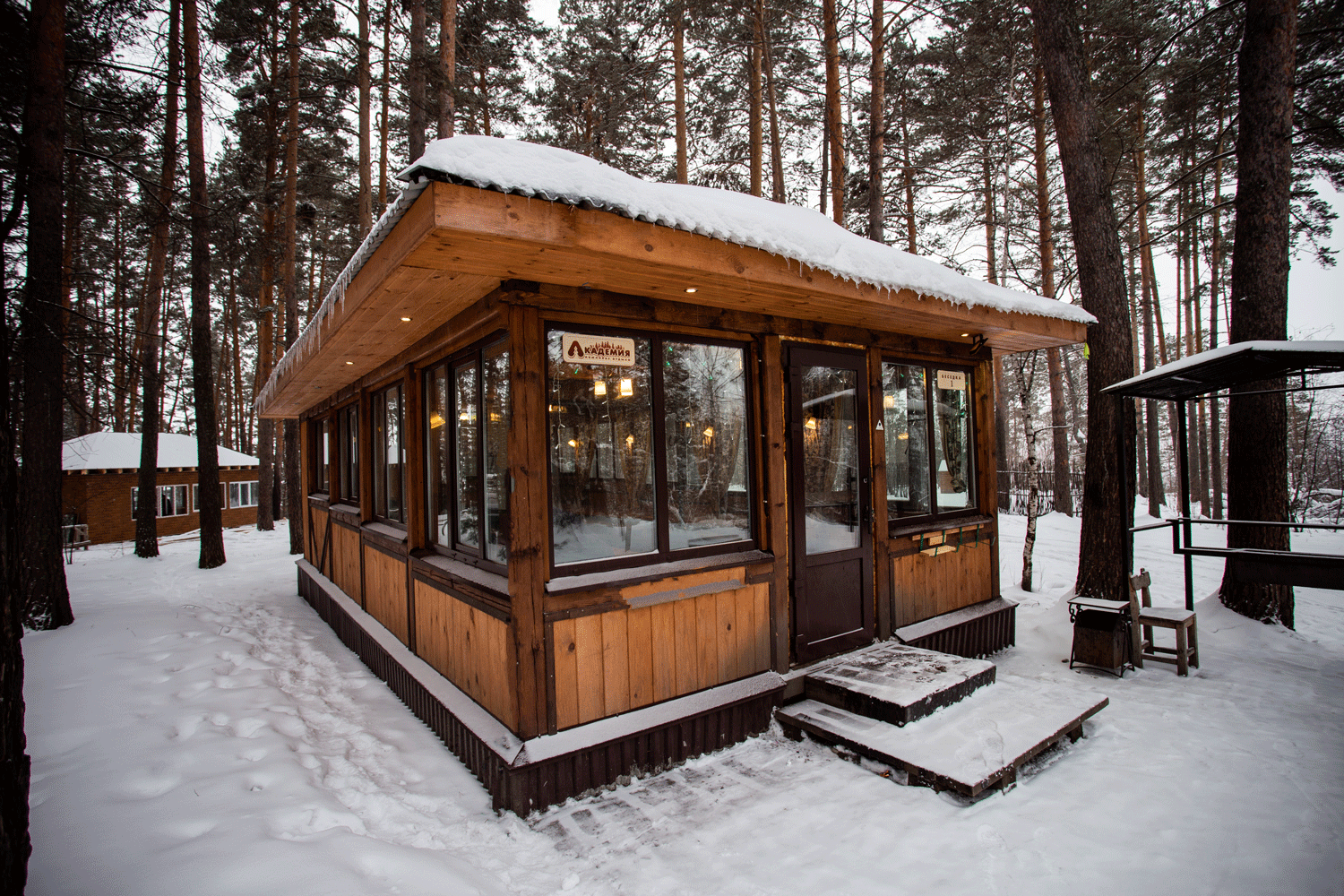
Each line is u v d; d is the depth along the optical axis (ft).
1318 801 9.05
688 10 33.42
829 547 13.75
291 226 39.96
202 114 31.81
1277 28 17.80
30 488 20.03
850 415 14.29
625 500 10.89
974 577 17.28
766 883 7.58
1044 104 34.96
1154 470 49.75
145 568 35.17
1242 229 18.51
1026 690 12.57
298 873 7.08
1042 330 15.15
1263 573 15.15
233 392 92.38
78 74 22.44
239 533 55.11
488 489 11.17
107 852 7.50
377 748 11.50
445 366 12.76
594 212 7.83
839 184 29.09
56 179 19.49
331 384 19.99
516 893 7.50
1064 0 18.85
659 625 10.80
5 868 5.28
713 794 9.70
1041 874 7.60
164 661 16.38
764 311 12.34
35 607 19.77
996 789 9.52
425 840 8.54
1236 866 7.68
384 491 17.52
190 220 31.50
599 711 10.05
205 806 8.75
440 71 26.66
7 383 5.64
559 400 10.15
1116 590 17.90
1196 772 10.01
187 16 31.48
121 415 68.59
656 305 10.95
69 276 27.45
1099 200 18.39
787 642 12.46
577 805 9.44
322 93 38.96
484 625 10.69
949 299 12.43
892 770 9.99
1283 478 17.95
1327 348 12.86
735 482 12.35
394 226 8.00
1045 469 71.61
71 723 11.98
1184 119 40.06
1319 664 15.24
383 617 16.72
